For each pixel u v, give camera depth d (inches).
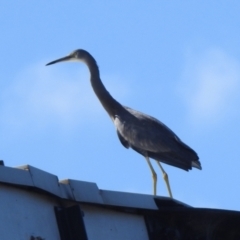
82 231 479.2
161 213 555.8
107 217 516.4
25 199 448.8
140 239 540.7
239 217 556.1
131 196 534.0
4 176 428.5
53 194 466.0
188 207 551.2
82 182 498.0
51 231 465.1
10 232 426.0
